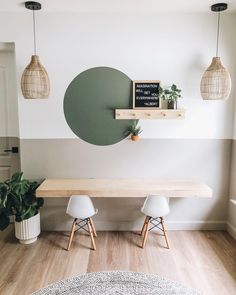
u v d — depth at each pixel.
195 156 3.38
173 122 3.32
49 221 3.44
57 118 3.28
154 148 3.36
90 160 3.37
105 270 2.62
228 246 3.10
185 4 2.85
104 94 3.26
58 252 2.94
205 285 2.42
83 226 3.42
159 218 3.32
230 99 3.29
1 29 3.12
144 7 2.94
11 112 3.49
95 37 3.16
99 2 2.79
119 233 3.39
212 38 3.19
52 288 2.36
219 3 2.82
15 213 3.02
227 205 3.48
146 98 3.24
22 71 3.20
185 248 3.04
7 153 3.58
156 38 3.18
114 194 2.91
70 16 3.12
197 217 3.50
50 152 3.34
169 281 2.46
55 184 3.10
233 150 3.33
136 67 3.22
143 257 2.85
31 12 3.10
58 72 3.21
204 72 3.15
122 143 3.34
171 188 2.96
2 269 2.64
